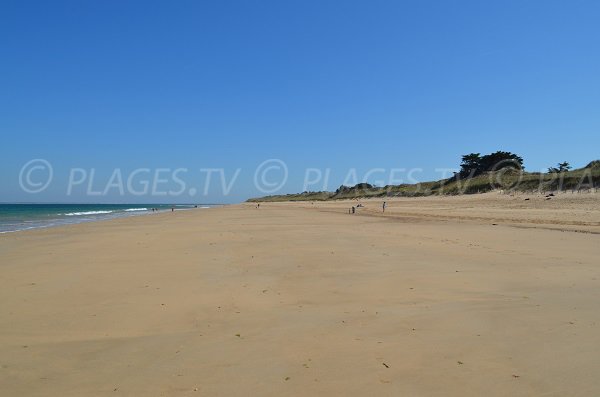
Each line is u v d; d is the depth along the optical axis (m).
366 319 7.12
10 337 6.57
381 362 5.16
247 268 12.45
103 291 9.73
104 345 6.14
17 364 5.43
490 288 9.33
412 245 17.20
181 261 13.97
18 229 33.25
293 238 20.80
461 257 13.84
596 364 4.87
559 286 9.41
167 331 6.80
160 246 18.41
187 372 5.03
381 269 11.83
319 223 32.97
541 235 20.20
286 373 4.92
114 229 30.23
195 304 8.48
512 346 5.55
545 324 6.49
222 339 6.27
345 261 13.30
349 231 24.52
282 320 7.22
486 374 4.70
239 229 27.50
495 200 57.53
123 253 16.33
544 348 5.44
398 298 8.62
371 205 75.56
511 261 12.92
